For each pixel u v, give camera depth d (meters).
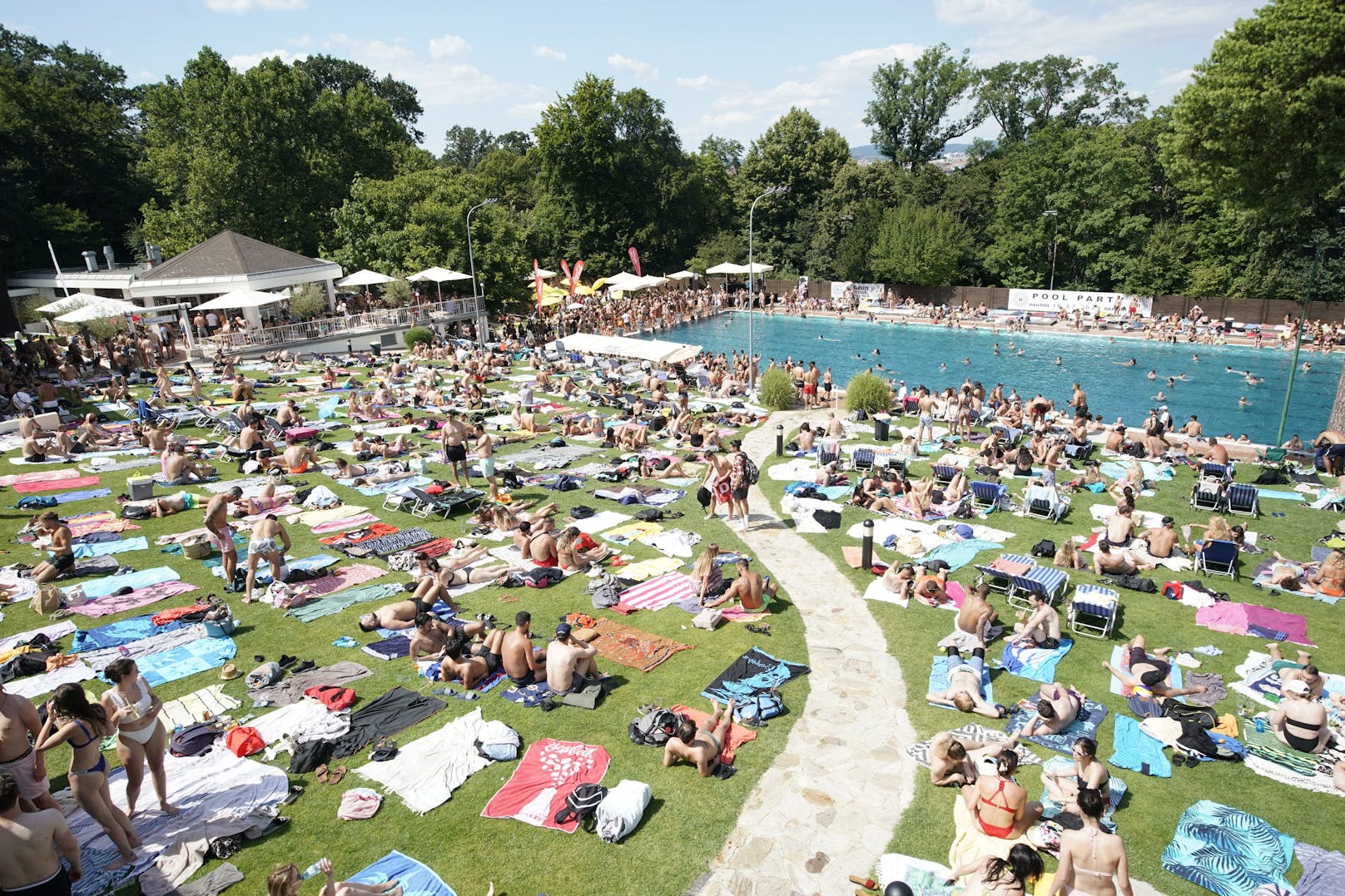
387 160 61.38
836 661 11.67
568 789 8.78
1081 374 38.81
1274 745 9.58
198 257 41.06
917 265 60.09
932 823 8.39
